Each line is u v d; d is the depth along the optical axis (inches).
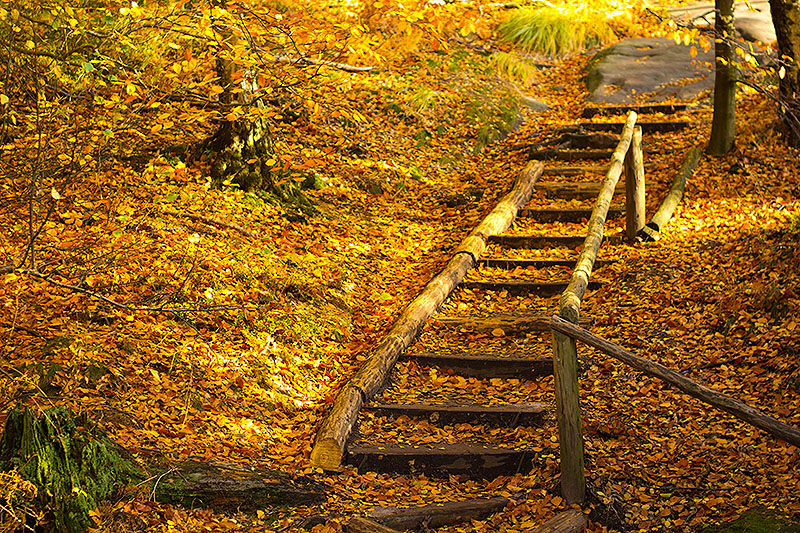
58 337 225.5
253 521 189.9
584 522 189.5
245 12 243.3
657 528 187.8
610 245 349.4
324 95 262.1
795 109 403.5
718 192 381.7
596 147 456.4
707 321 281.3
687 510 191.8
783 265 290.7
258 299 279.3
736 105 462.9
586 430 228.1
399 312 305.0
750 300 281.3
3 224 284.2
